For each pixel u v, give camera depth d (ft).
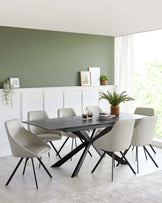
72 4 13.41
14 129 14.55
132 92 23.88
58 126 14.14
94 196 12.46
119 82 24.76
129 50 23.82
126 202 11.91
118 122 13.88
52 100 21.21
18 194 12.66
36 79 21.08
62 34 22.13
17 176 14.90
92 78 23.98
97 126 15.16
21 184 13.82
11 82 19.75
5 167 16.37
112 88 24.70
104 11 14.84
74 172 14.87
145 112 19.94
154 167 16.44
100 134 16.47
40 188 13.33
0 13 15.21
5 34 19.51
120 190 13.14
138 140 15.49
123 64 24.36
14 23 18.06
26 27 19.56
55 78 22.02
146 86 24.53
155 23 18.13
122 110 24.72
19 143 13.42
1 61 19.44
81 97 22.77
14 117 19.49
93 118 16.92
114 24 18.49
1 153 18.92
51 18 16.55
